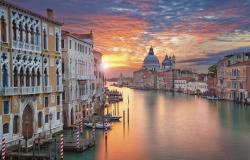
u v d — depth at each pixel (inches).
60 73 1589.6
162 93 6697.8
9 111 1187.9
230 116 2469.2
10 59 1203.9
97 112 2487.7
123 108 3208.7
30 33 1336.1
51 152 1168.2
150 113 2741.1
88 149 1354.6
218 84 4441.4
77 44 1930.4
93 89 2393.0
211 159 1227.9
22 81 1283.2
